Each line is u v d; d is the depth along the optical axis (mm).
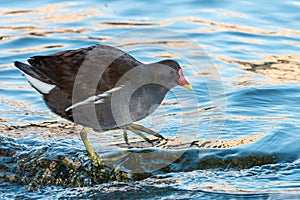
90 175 10477
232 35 16750
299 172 10445
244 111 12656
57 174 10500
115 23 17500
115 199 9891
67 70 10500
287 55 15719
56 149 10930
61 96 10508
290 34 16938
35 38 16547
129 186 10266
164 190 10094
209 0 19125
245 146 11102
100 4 18938
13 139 11289
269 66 15023
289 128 11727
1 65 14961
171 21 17609
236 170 10609
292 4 18797
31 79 10594
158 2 19000
